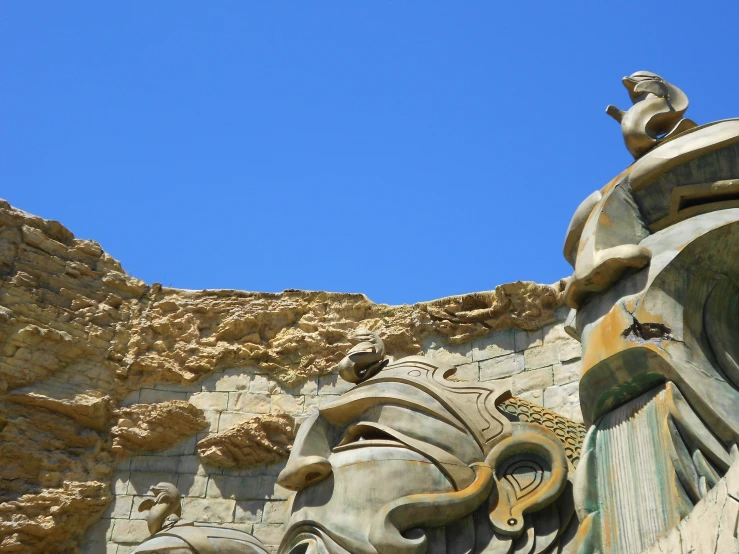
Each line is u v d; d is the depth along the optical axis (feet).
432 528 30.96
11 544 42.27
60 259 49.19
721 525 22.13
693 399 26.63
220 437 45.62
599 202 30.63
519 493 31.37
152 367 47.93
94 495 44.14
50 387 45.83
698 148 28.94
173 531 33.65
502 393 33.30
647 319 27.66
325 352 48.44
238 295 50.37
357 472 31.76
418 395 33.24
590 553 27.30
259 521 44.14
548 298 46.26
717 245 28.12
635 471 27.04
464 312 47.62
